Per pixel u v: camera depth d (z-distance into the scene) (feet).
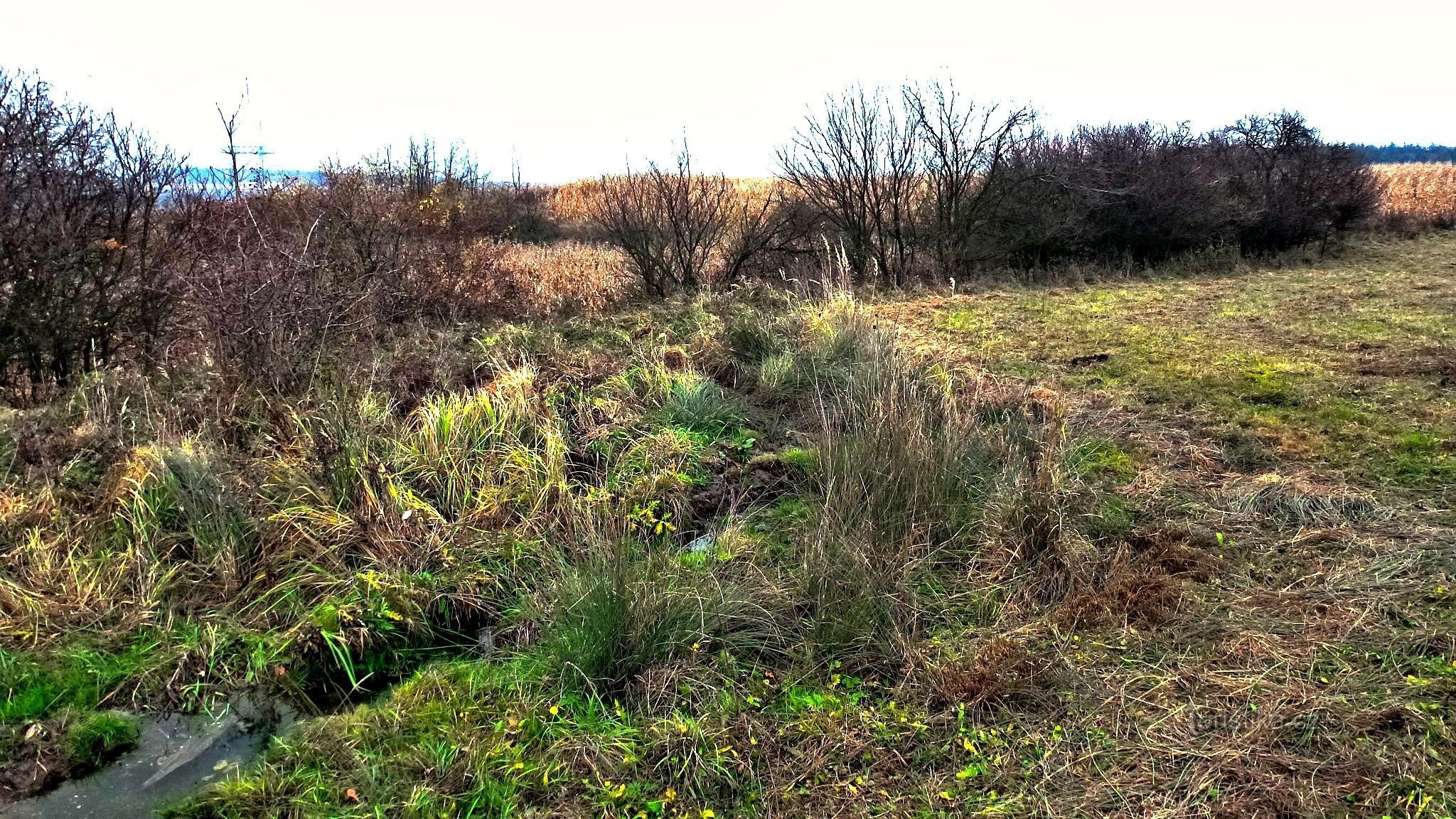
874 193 40.27
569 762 9.19
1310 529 13.56
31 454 13.91
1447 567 12.06
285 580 12.20
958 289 39.04
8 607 11.29
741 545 13.62
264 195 27.94
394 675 11.25
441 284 30.81
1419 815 7.89
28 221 18.37
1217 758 8.86
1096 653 10.74
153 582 11.96
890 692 10.28
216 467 13.57
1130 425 19.04
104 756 9.47
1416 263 45.50
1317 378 22.02
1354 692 9.64
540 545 13.30
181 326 20.70
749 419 19.52
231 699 10.44
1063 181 43.09
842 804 8.61
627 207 37.24
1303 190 50.49
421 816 8.46
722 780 8.93
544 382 19.72
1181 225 45.24
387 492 13.64
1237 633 10.91
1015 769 8.96
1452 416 18.58
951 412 16.69
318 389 16.34
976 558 13.07
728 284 36.65
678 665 10.61
